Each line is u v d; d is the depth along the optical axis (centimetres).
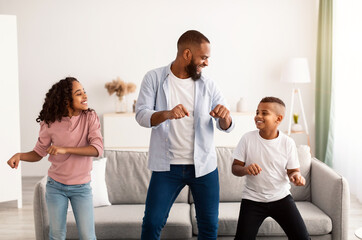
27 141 612
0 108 448
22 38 600
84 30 605
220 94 271
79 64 609
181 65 255
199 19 610
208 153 260
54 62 606
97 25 606
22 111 608
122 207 337
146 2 605
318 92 593
